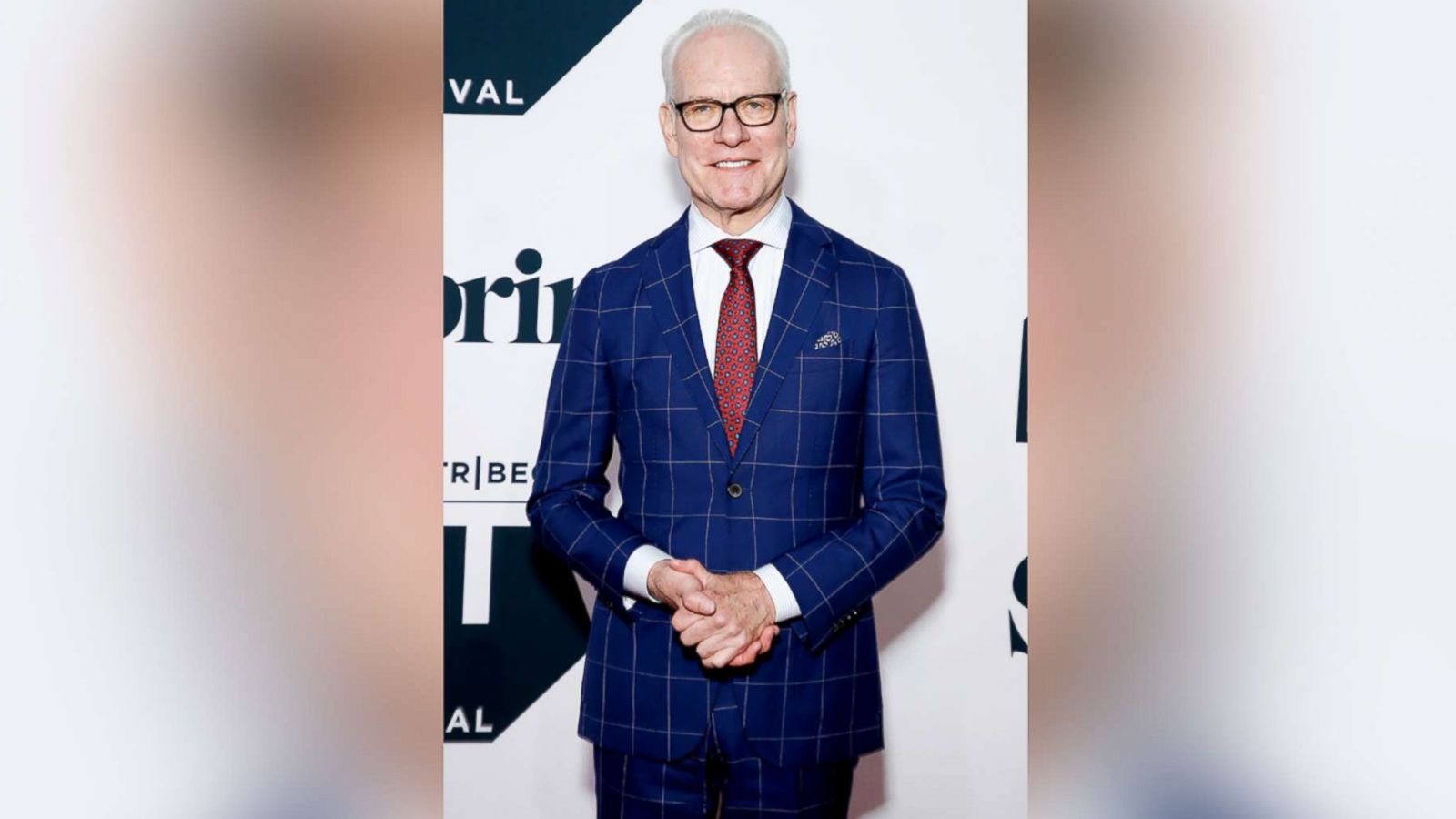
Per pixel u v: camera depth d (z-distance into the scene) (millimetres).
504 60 2344
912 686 2396
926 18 2350
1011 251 2359
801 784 2025
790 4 2344
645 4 2348
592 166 2350
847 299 2070
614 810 2102
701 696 2027
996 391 2371
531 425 2377
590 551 2023
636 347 2072
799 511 2018
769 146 2064
